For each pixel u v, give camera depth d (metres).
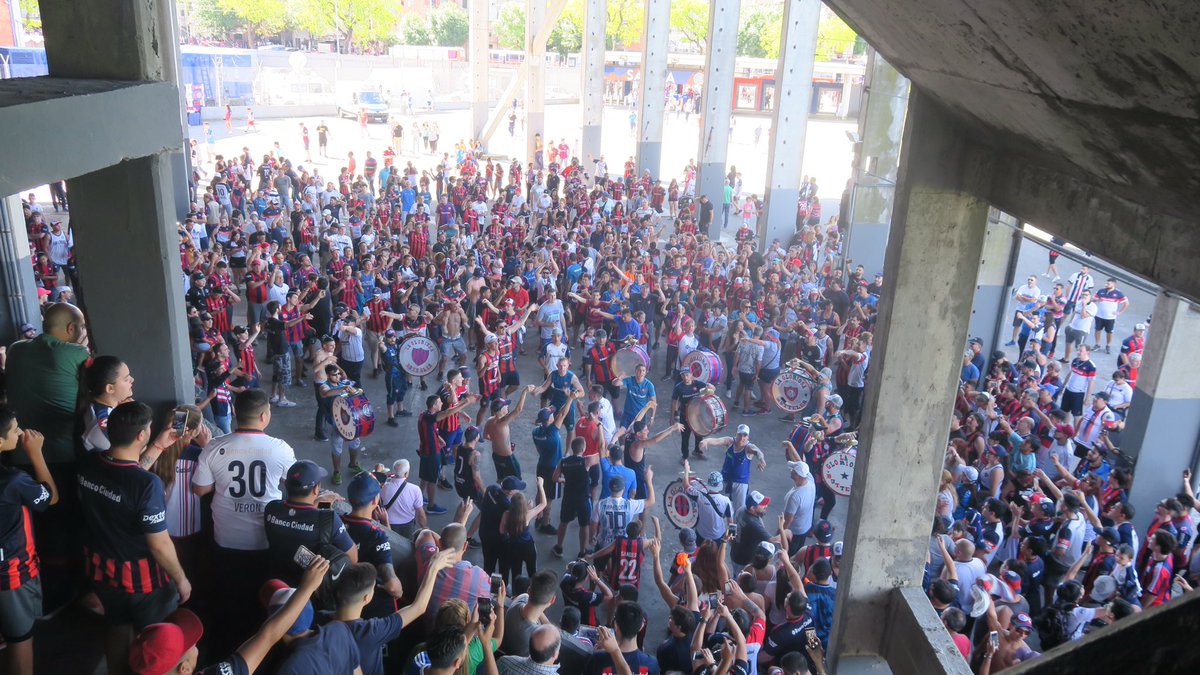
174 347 5.11
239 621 5.02
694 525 10.26
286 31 65.94
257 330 13.91
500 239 20.94
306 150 39.38
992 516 9.88
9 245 12.48
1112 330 19.48
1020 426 11.89
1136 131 3.01
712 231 28.14
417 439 13.98
